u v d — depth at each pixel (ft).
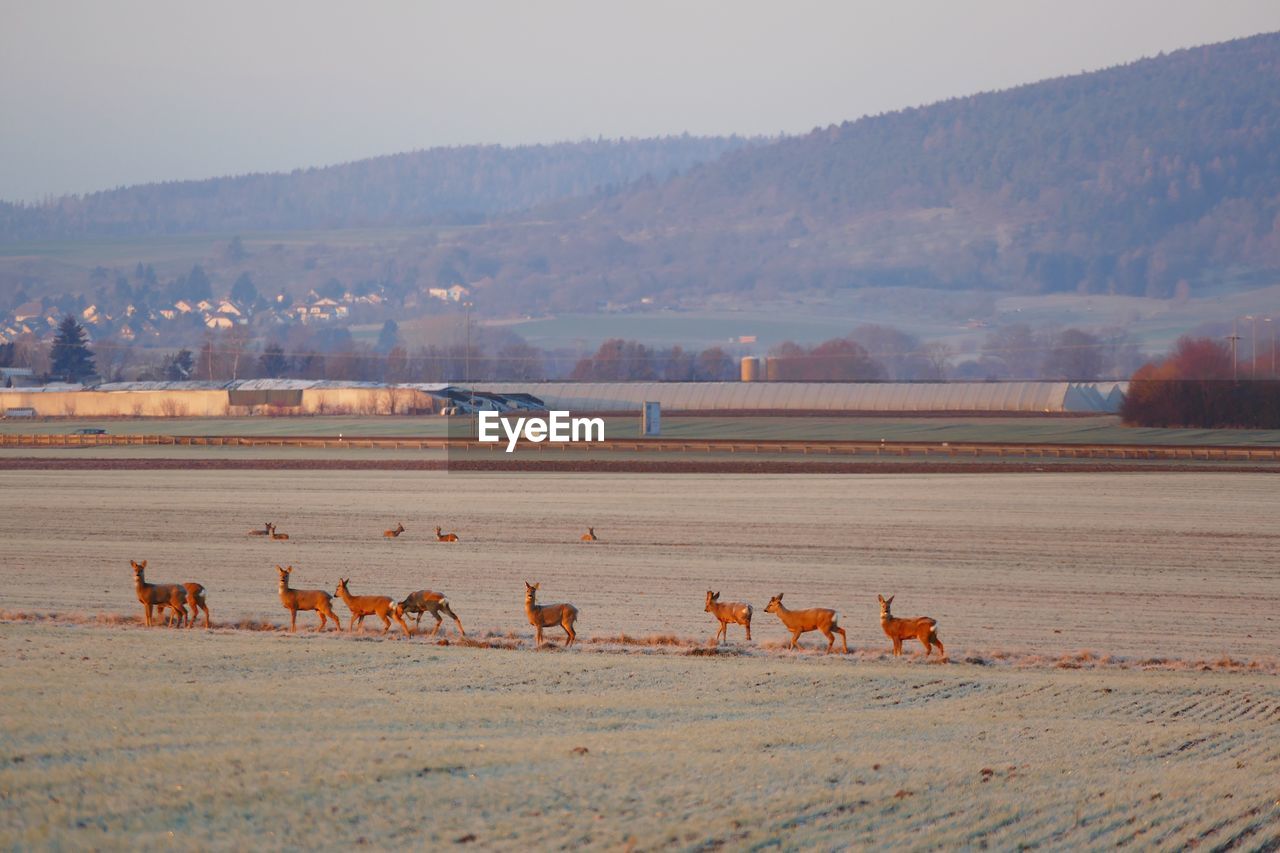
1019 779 188.75
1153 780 190.60
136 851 141.38
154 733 193.47
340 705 228.22
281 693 238.07
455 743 194.90
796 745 206.80
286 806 158.51
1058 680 287.28
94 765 171.42
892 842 158.61
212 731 196.85
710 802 169.17
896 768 191.52
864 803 173.37
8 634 315.17
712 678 276.41
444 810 160.15
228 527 652.48
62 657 276.62
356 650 302.66
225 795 160.86
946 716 239.09
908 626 326.03
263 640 320.50
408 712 222.69
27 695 221.87
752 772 184.44
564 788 172.04
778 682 273.13
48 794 158.51
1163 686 279.28
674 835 155.33
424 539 609.42
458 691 253.24
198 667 270.67
